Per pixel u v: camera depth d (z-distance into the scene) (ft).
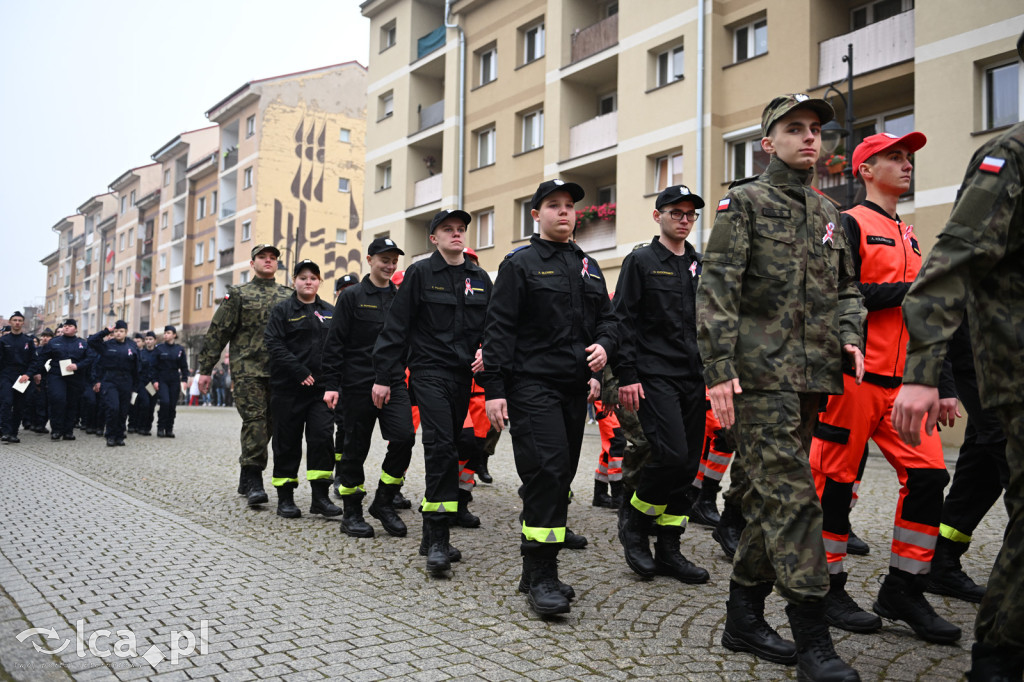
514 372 14.35
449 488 16.72
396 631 12.51
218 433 56.08
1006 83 46.37
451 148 88.58
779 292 11.05
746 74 60.70
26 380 46.24
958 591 14.24
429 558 15.97
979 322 8.28
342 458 20.48
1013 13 45.14
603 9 77.25
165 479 30.50
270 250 26.27
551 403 14.02
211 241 165.58
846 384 12.58
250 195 149.38
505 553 18.07
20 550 18.13
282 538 19.69
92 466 34.65
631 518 15.99
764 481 10.62
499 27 83.97
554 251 14.69
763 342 10.93
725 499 17.67
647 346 15.87
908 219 50.39
